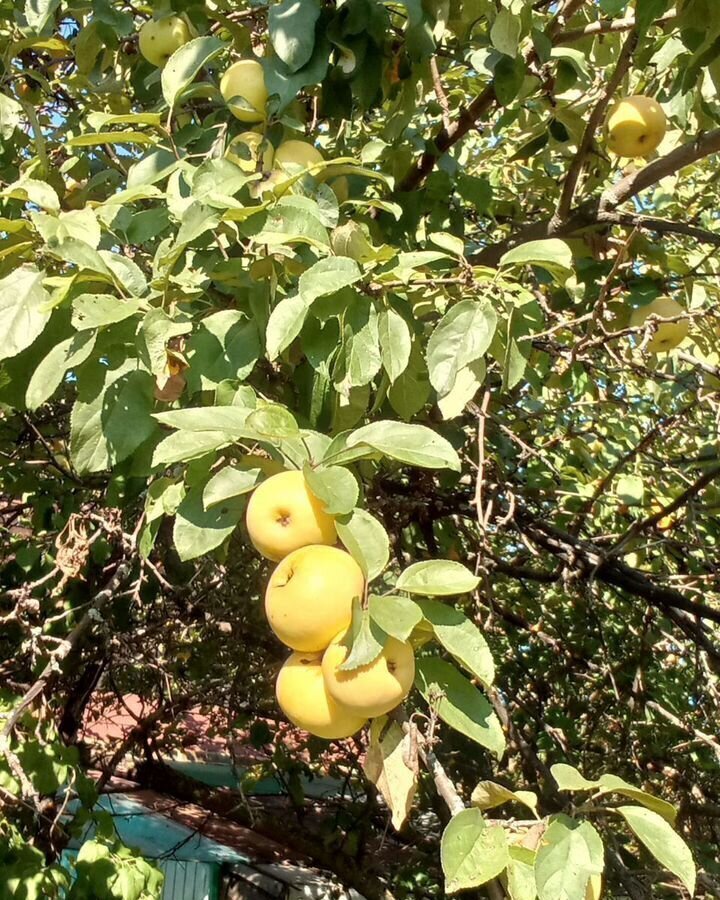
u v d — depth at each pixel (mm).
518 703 1887
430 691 707
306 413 1008
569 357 1229
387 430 733
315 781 3492
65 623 1478
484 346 879
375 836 2555
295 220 866
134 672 2119
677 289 1521
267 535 711
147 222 1010
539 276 1430
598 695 2047
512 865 639
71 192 1316
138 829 2988
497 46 1162
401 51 1266
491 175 1866
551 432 1952
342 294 864
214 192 878
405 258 913
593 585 1647
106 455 843
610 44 1537
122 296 837
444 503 1590
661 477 1827
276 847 3107
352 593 677
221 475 759
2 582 1686
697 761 2092
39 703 1240
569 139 1510
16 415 1430
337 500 683
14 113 1208
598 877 682
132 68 1456
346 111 1204
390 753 707
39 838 1326
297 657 719
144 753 2656
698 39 1205
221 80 1068
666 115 1437
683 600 1653
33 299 844
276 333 824
